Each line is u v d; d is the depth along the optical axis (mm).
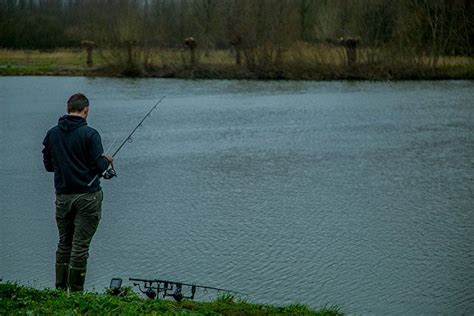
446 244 19938
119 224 21656
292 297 16156
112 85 61750
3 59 83312
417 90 57875
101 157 12961
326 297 16203
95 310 11055
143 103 50156
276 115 44969
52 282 17031
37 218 22328
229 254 19031
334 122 42250
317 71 67125
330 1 73688
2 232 20875
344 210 23375
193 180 27547
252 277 17391
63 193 13039
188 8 82500
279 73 67750
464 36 70125
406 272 17797
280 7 69500
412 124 41344
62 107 47375
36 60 82062
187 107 48375
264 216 22562
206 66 68875
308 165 30469
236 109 47562
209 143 35688
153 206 23703
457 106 48531
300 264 18312
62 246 13375
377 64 66812
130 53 69688
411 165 30359
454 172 29016
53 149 13047
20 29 89562
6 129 39156
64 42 91438
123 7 78062
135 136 37500
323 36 71438
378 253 19188
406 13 69188
